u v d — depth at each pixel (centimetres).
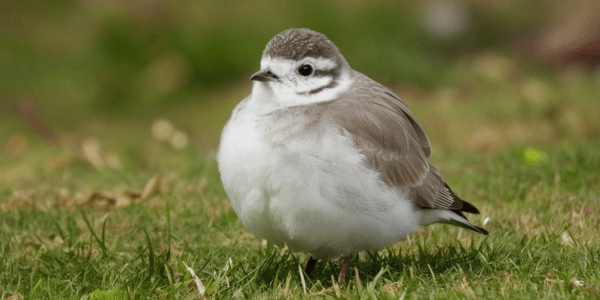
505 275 885
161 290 894
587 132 1684
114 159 1583
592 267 894
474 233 1073
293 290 877
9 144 1841
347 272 963
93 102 2247
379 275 863
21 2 2588
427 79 2286
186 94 2312
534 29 2625
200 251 1036
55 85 2289
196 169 1448
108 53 2384
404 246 1053
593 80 2070
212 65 2375
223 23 2428
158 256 970
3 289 929
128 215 1173
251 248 1045
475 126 1762
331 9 2458
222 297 876
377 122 905
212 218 1160
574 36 2488
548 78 2262
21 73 2333
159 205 1220
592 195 1200
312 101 908
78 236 1105
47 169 1552
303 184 844
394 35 2462
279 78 902
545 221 1084
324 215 852
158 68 2323
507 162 1397
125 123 2120
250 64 2383
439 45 2519
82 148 1667
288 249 990
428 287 862
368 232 880
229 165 873
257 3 2483
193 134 1942
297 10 2444
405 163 927
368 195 862
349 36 2395
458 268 922
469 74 2234
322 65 917
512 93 1919
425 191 944
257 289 896
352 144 861
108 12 2422
